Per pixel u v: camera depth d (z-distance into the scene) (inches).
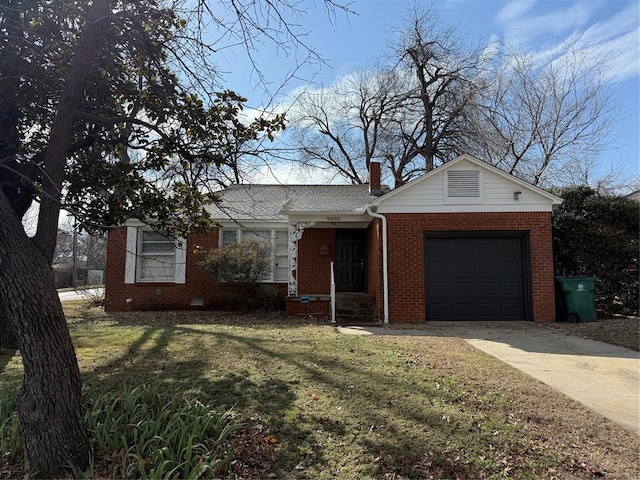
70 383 128.4
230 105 226.1
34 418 121.5
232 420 160.6
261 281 534.9
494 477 129.2
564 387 214.1
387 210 458.0
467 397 189.9
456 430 157.1
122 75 237.9
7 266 121.4
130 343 296.2
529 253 448.5
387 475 129.4
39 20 208.5
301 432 153.9
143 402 169.2
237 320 446.0
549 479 128.6
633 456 143.8
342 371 223.3
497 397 192.2
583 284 439.2
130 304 555.2
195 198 257.4
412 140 1082.1
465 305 450.9
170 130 233.5
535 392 203.2
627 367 253.0
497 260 454.3
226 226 557.9
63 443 123.4
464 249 457.1
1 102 223.8
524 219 450.6
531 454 142.8
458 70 944.9
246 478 126.2
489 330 389.7
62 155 159.9
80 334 334.6
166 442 132.9
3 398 180.4
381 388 197.2
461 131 957.2
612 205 496.4
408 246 452.8
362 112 1152.8
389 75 1042.7
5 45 207.6
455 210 454.0
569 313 438.3
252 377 212.5
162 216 269.6
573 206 506.0
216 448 138.9
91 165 254.5
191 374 218.5
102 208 261.9
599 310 505.4
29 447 122.4
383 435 152.3
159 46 211.0
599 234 487.8
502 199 453.1
